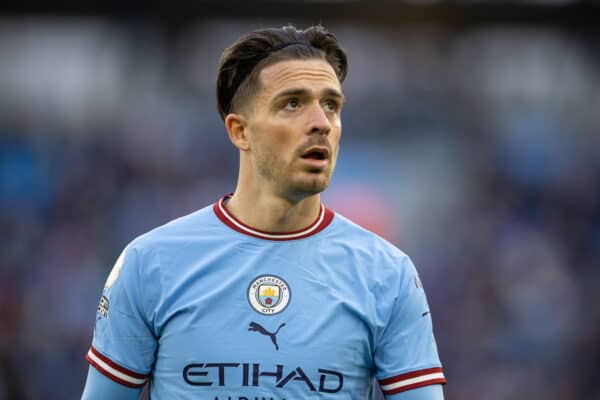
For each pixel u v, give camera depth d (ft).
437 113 227.61
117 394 32.22
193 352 30.94
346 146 220.64
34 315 153.69
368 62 228.84
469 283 167.53
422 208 205.26
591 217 203.82
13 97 228.84
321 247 32.68
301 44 32.42
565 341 153.17
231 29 230.89
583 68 233.55
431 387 31.83
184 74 230.48
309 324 31.09
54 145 216.54
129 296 32.01
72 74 232.12
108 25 231.71
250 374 30.58
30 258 170.50
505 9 201.98
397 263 32.89
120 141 215.10
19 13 203.21
